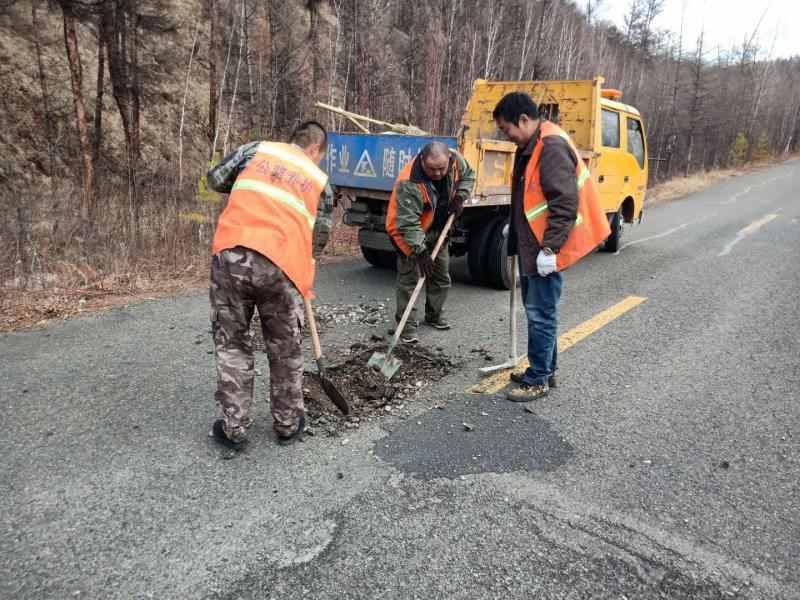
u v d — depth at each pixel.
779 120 48.69
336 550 2.30
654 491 2.74
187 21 12.55
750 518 2.55
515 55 21.16
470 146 5.54
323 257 7.89
